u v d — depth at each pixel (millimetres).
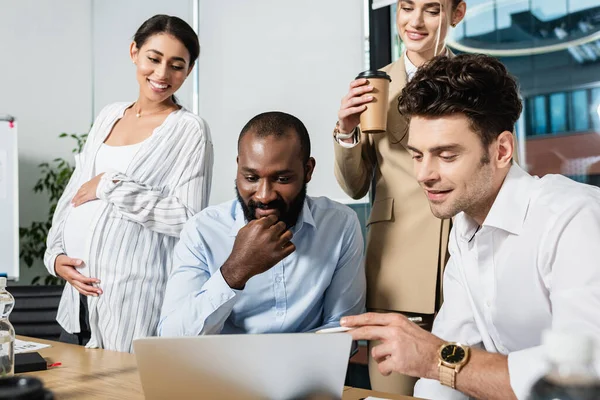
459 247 1274
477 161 1073
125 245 1813
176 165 1906
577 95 2365
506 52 2543
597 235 967
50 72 4141
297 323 1479
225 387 899
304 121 3180
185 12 3764
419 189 1647
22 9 4016
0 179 3457
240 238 1227
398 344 957
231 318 1462
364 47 2928
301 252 1481
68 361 1346
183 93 3771
